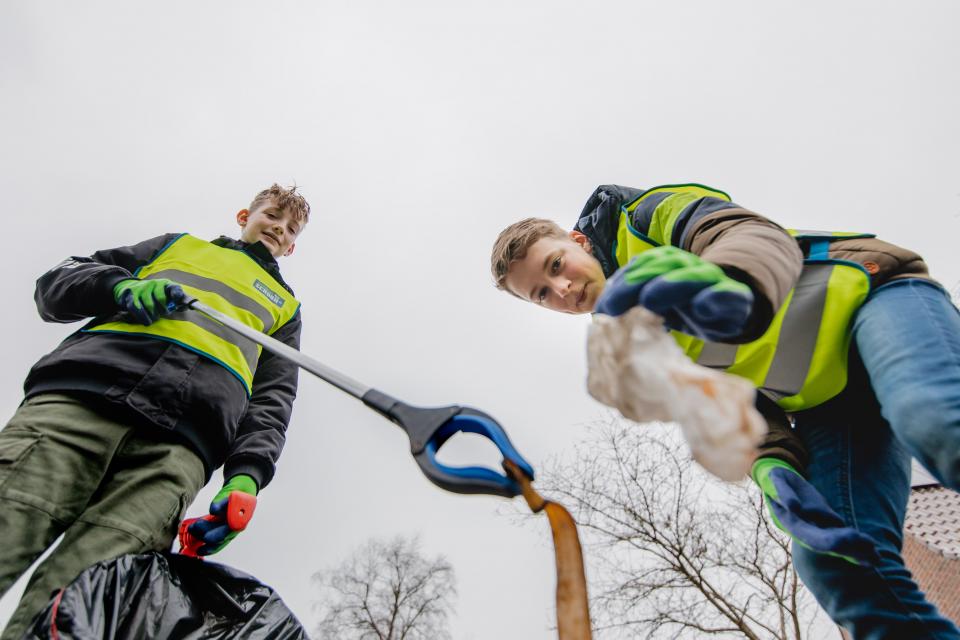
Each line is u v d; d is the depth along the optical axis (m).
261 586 1.14
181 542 1.38
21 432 1.20
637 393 0.74
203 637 1.03
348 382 1.04
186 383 1.41
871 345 1.09
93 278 1.54
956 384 0.90
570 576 0.67
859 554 0.96
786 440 1.28
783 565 4.92
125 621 0.95
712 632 4.75
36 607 0.99
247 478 1.50
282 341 1.93
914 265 1.18
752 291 0.87
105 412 1.29
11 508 1.08
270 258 2.07
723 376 0.71
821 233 1.36
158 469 1.27
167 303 1.43
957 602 4.05
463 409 0.89
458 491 0.80
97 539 1.11
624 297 0.79
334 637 7.20
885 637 1.06
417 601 7.36
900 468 1.26
